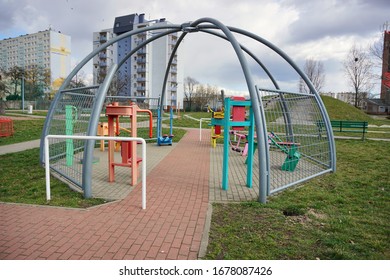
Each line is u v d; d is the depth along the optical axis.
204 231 3.82
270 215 4.44
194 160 9.04
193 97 75.75
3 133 14.00
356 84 45.69
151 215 4.36
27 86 63.69
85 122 6.21
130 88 67.12
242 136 10.43
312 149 8.45
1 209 4.51
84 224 4.00
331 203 5.09
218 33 8.88
